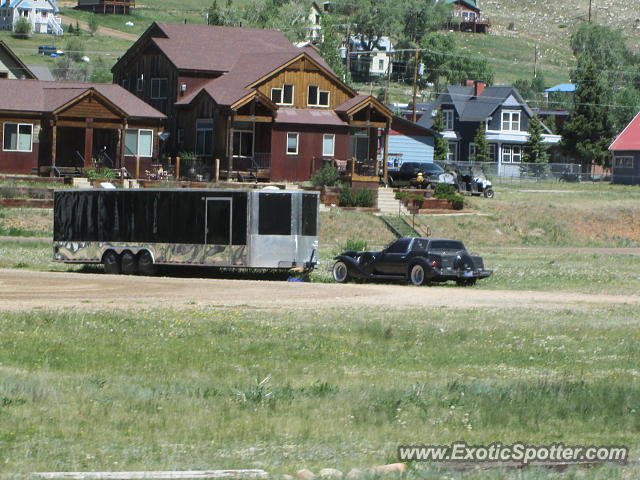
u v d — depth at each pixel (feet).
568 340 271.90
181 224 474.08
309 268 469.57
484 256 638.53
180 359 228.63
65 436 158.20
